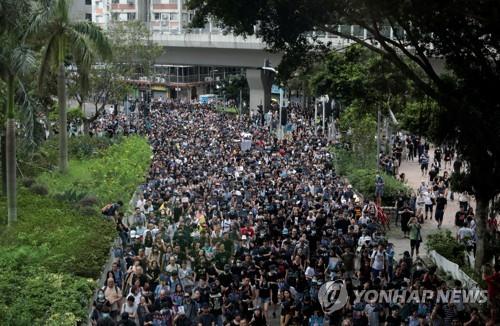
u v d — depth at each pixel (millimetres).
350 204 37250
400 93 37344
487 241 27453
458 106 24750
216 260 26938
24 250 28562
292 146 60188
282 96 72375
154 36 83812
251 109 91312
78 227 32625
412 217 33719
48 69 44625
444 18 22359
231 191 39531
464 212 38375
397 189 43188
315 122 74000
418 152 61688
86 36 44188
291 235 30531
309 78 50781
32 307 23578
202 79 123125
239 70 127188
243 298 23359
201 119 81188
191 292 23453
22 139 41250
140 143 57125
